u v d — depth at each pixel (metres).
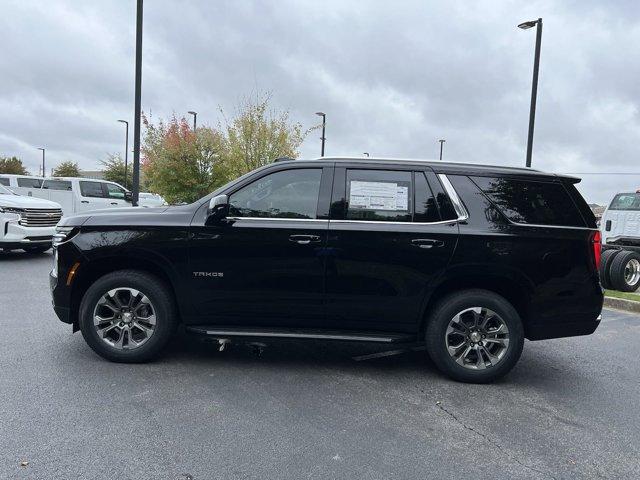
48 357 4.89
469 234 4.55
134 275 4.69
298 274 4.61
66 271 4.73
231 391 4.25
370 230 4.57
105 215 4.81
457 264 4.56
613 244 11.53
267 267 4.62
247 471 3.04
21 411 3.71
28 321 6.16
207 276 4.65
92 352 5.08
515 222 4.62
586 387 4.68
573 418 3.98
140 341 4.77
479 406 4.15
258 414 3.83
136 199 14.38
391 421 3.80
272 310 4.69
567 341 6.34
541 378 4.90
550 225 4.66
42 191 18.14
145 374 4.55
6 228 10.86
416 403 4.16
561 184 4.77
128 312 4.76
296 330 4.75
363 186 4.70
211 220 4.60
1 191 12.14
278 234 4.60
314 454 3.27
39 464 3.02
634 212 11.15
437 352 4.62
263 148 19.00
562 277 4.61
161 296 4.69
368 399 4.21
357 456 3.26
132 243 4.64
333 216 4.65
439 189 4.69
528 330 4.68
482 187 4.70
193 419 3.70
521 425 3.82
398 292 4.61
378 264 4.57
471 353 4.68
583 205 4.75
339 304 4.64
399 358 5.33
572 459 3.33
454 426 3.76
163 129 19.06
